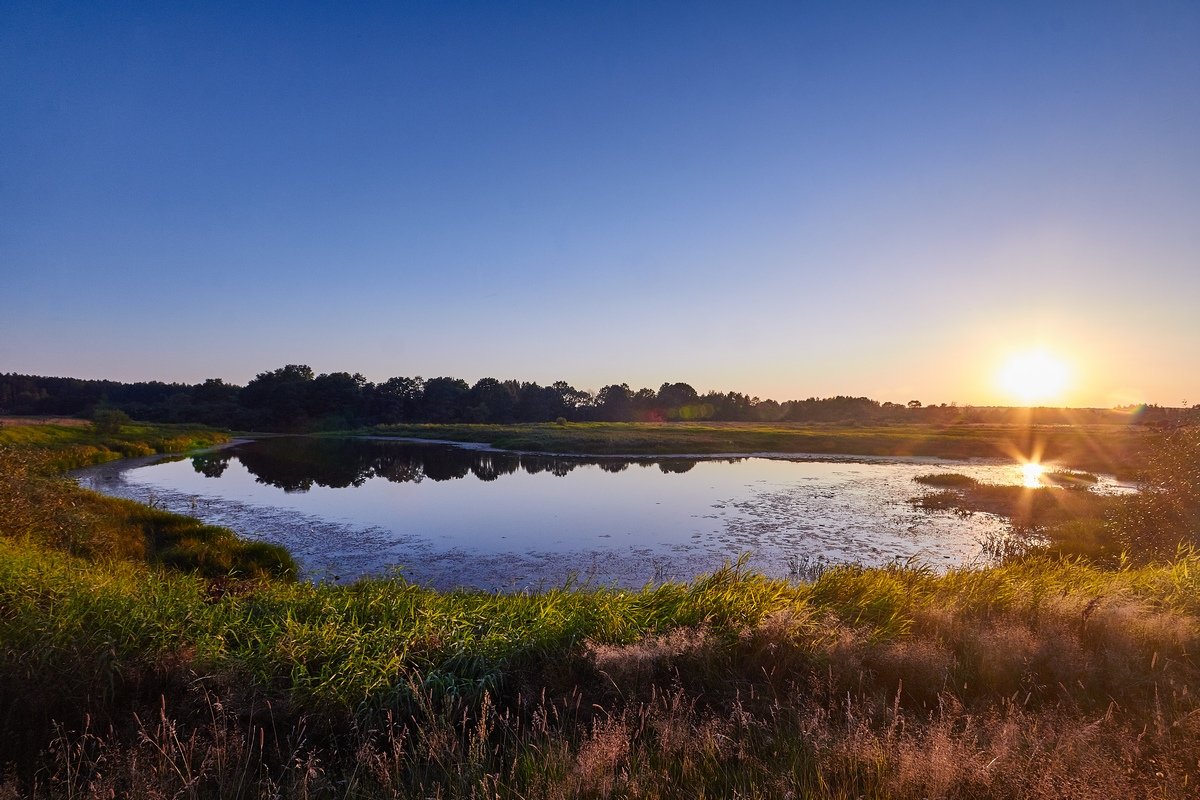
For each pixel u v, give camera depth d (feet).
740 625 21.08
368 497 93.61
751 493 100.01
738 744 14.79
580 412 480.64
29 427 154.92
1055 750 13.28
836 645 19.90
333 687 17.08
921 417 513.45
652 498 93.66
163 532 54.44
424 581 48.70
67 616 18.98
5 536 35.58
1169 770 12.72
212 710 15.81
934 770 12.62
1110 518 55.83
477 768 13.79
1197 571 28.76
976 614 23.66
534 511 81.25
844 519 77.15
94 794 12.54
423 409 421.59
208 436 228.43
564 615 22.34
